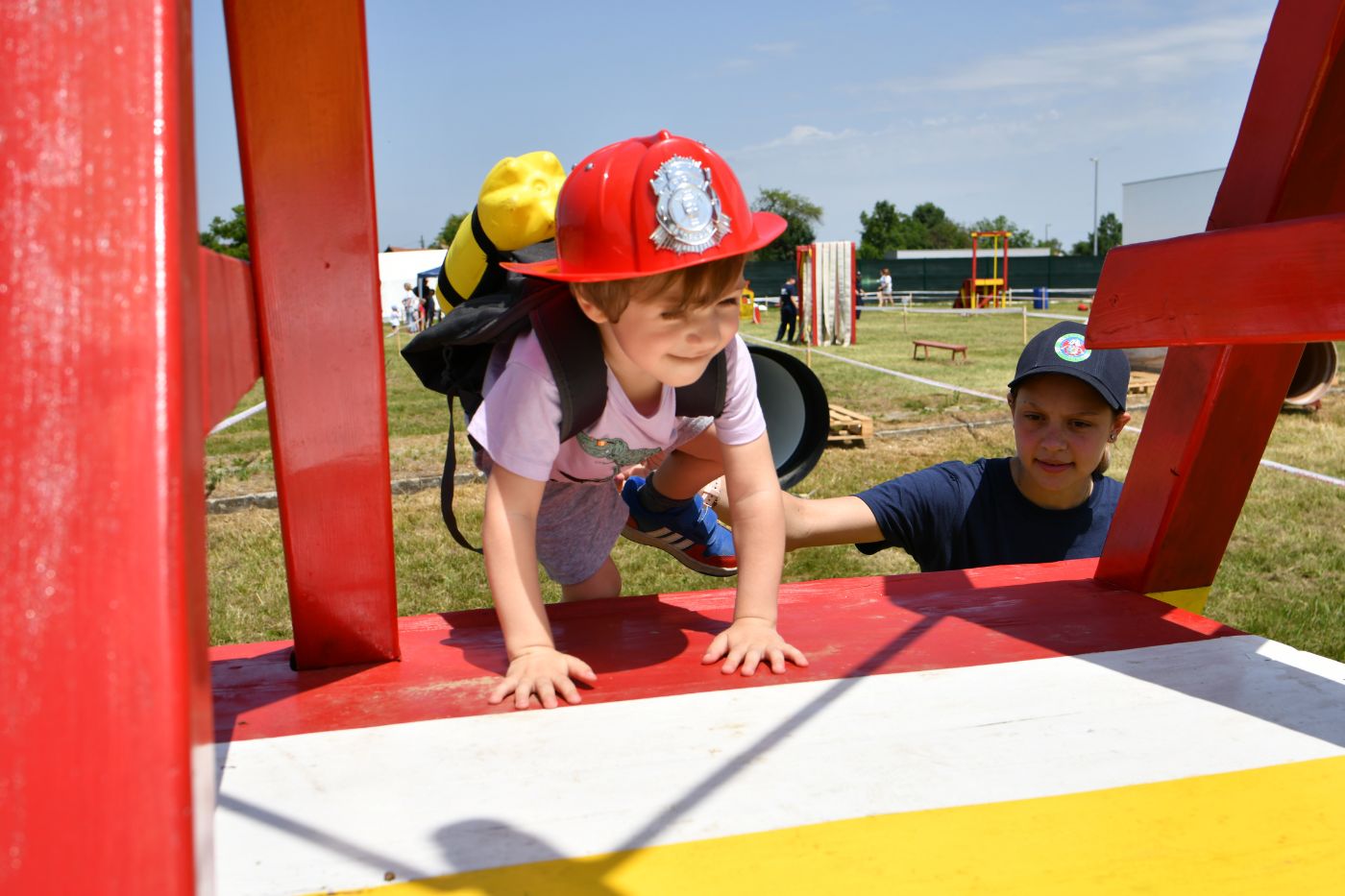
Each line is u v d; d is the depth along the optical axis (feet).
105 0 1.86
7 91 1.80
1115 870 3.10
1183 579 6.07
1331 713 4.19
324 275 4.48
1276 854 3.19
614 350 5.31
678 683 4.61
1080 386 8.16
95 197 1.78
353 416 4.68
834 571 16.15
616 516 7.63
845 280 68.03
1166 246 4.53
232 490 22.70
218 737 4.09
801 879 3.03
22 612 1.62
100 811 1.55
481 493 22.38
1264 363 5.45
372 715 4.29
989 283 127.24
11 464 1.68
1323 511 18.99
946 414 32.37
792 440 8.58
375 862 3.12
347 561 4.85
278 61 4.17
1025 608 5.69
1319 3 4.66
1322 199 4.98
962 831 3.29
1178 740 3.94
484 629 5.75
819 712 4.21
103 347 1.73
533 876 3.04
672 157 4.50
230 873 3.06
